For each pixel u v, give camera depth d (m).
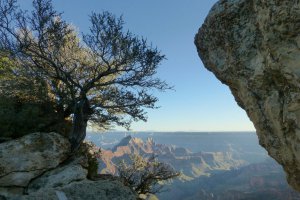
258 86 12.59
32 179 15.52
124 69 18.98
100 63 19.20
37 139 16.06
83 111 18.14
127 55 18.23
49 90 19.69
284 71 10.59
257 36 12.35
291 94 10.96
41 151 15.84
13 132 16.56
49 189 15.05
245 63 12.95
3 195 14.55
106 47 18.27
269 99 12.02
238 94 15.08
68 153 16.97
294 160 12.20
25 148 15.49
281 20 10.19
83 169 16.67
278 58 10.66
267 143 13.35
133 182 22.30
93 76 20.16
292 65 10.30
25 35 17.62
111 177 18.66
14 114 17.14
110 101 20.75
